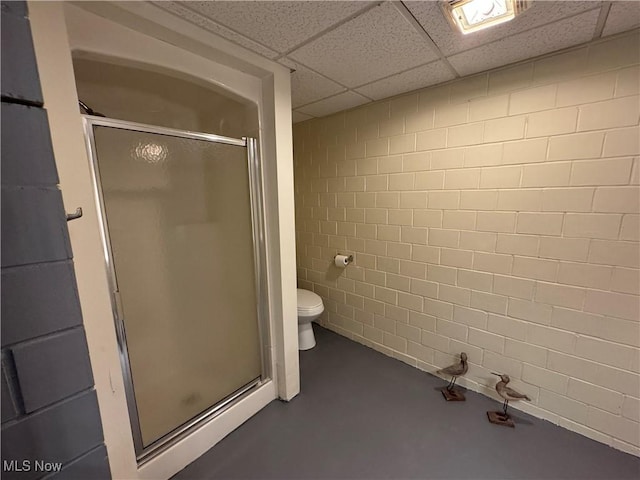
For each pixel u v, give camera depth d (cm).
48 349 45
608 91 130
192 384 145
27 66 41
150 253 124
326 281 272
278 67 151
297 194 281
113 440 109
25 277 42
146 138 119
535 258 157
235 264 160
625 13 109
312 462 141
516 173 158
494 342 177
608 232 136
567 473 134
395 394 189
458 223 182
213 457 144
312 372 214
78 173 92
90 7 96
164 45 119
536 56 144
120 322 114
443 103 178
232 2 102
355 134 227
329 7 105
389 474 135
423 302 207
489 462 140
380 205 221
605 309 141
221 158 147
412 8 106
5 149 40
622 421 142
